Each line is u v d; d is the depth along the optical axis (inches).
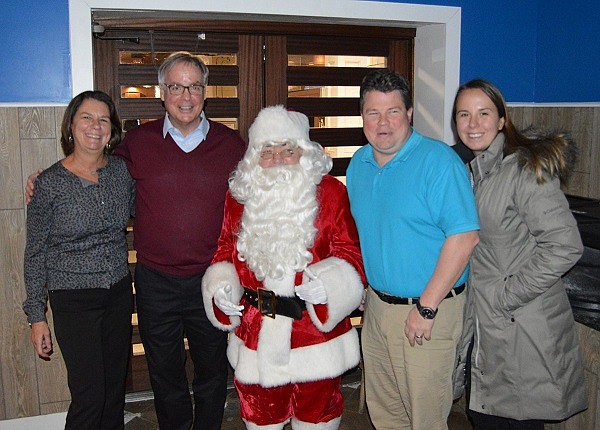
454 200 74.0
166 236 92.7
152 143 93.4
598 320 91.6
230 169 94.3
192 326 97.3
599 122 113.8
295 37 128.5
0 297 109.0
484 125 78.4
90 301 88.4
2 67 106.2
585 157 117.7
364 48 133.6
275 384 83.0
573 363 81.7
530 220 76.0
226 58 125.3
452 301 79.4
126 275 93.6
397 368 81.9
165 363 97.8
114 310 92.0
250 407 87.2
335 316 80.2
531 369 79.7
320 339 83.6
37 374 113.2
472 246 74.3
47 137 107.3
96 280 88.4
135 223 96.7
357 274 82.4
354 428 115.7
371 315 85.3
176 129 93.7
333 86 133.1
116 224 90.4
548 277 74.8
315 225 83.4
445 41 126.6
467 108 79.1
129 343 96.7
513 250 78.6
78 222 86.4
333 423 87.8
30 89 107.9
